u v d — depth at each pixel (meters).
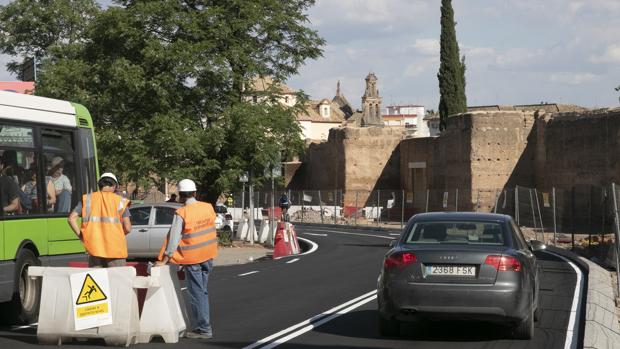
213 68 34.56
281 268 25.70
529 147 61.66
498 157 61.78
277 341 11.96
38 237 14.06
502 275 11.55
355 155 83.88
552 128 55.50
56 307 11.58
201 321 12.16
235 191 37.66
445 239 12.31
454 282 11.59
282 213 53.69
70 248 15.18
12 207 13.35
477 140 61.94
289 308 15.86
